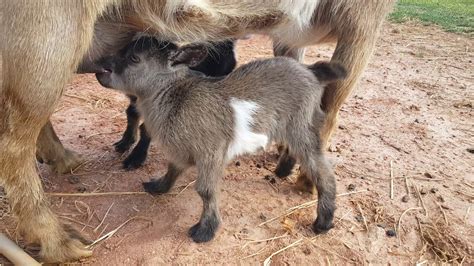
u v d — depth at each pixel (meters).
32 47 0.40
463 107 0.85
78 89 0.81
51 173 0.58
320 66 0.51
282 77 0.49
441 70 1.02
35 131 0.43
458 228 0.54
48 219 0.46
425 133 0.75
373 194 0.59
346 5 0.51
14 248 0.45
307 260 0.49
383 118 0.79
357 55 0.54
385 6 0.53
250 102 0.48
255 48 1.07
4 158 0.43
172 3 0.46
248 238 0.50
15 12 0.39
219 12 0.48
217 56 0.57
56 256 0.46
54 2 0.39
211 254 0.48
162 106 0.48
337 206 0.56
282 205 0.55
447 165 0.66
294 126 0.50
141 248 0.48
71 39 0.41
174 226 0.51
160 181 0.54
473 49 1.16
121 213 0.53
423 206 0.57
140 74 0.49
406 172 0.64
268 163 0.63
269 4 0.50
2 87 0.42
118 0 0.45
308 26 0.53
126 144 0.62
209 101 0.47
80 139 0.66
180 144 0.48
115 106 0.76
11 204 0.45
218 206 0.50
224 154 0.48
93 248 0.48
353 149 0.68
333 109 0.56
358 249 0.51
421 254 0.51
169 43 0.49
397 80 0.95
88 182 0.57
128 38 0.50
